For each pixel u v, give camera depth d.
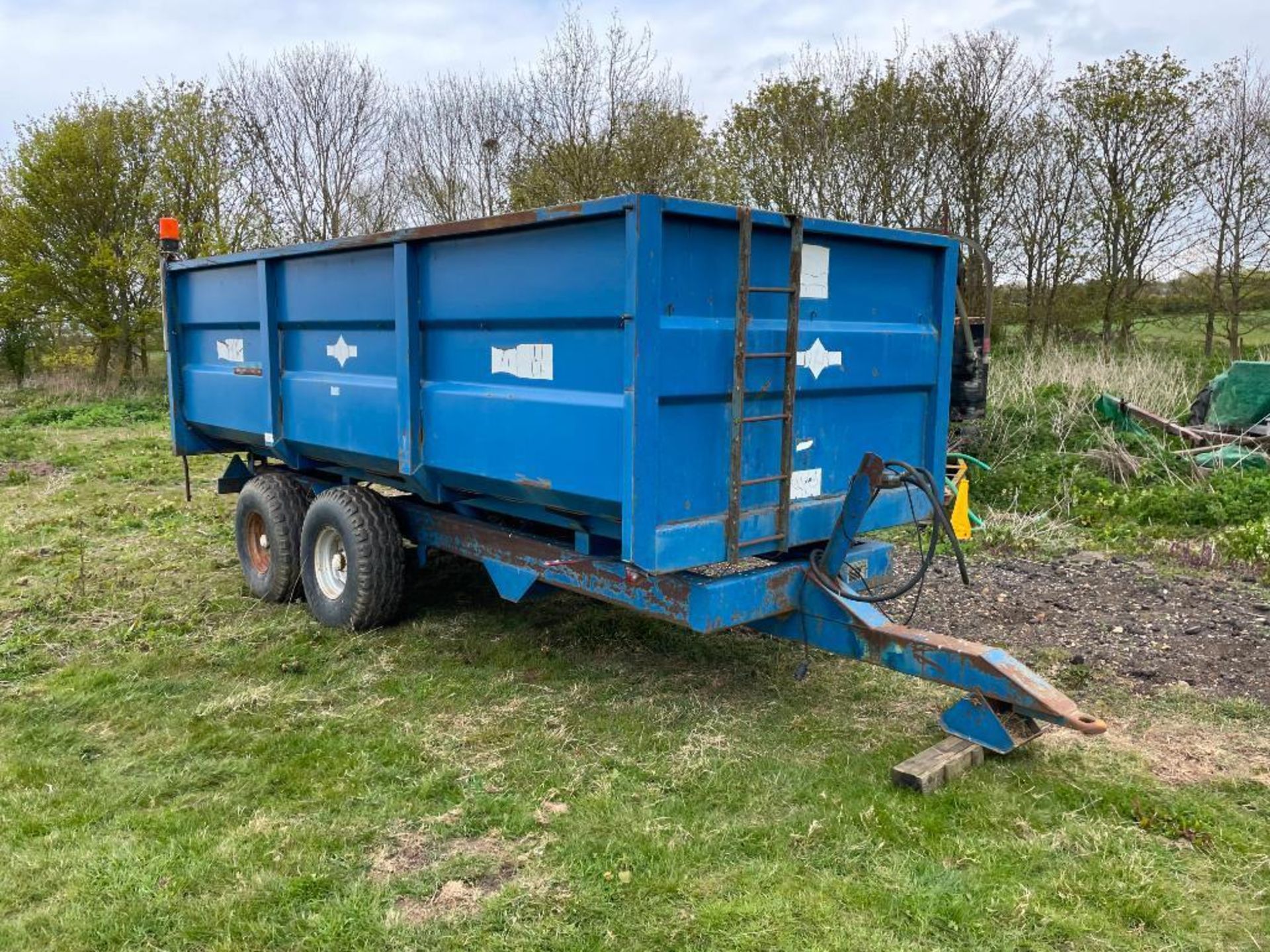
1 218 20.67
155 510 8.86
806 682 4.65
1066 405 10.10
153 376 23.23
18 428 16.02
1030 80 17.02
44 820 3.40
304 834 3.29
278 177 21.47
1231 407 9.74
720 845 3.21
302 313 5.37
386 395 4.77
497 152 20.00
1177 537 7.32
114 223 21.25
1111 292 17.70
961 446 9.40
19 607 5.93
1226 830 3.28
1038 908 2.86
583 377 3.72
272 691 4.57
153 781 3.70
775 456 3.90
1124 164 17.25
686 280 3.48
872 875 3.04
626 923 2.82
